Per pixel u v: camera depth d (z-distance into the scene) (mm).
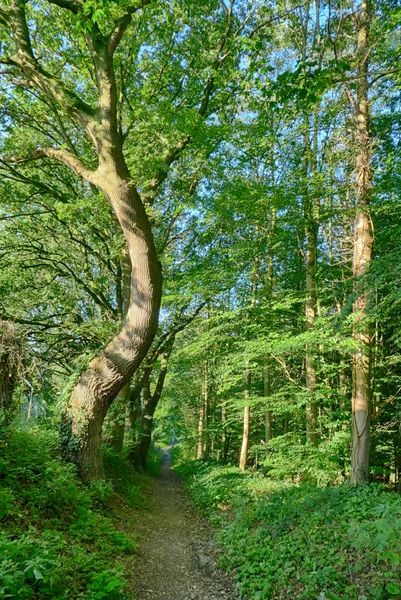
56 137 13641
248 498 9570
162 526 9047
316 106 9758
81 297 14695
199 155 11352
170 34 11836
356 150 8812
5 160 9352
